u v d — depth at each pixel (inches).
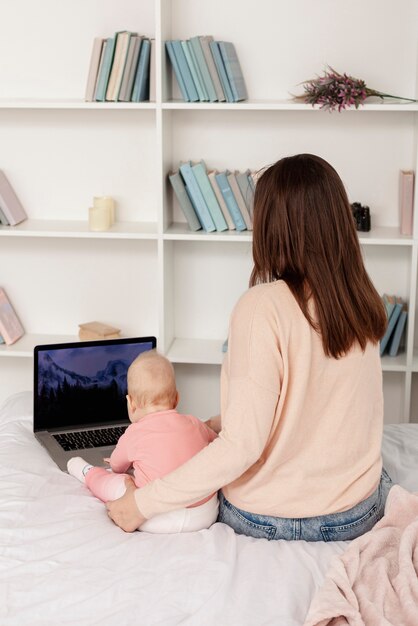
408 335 111.5
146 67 107.9
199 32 112.0
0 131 118.3
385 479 71.9
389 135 113.8
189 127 115.6
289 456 63.7
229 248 120.0
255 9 110.8
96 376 98.4
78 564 60.9
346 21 110.3
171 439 70.6
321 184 61.2
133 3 112.1
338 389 63.3
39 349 96.1
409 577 55.7
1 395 129.7
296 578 59.4
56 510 69.1
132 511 64.6
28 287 124.7
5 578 59.6
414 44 110.0
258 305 60.5
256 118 114.6
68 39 113.9
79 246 122.3
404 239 107.8
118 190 119.3
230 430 59.9
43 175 119.6
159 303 113.1
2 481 73.3
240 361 60.5
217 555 62.0
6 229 112.3
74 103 106.7
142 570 60.1
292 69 112.2
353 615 52.5
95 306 124.5
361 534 66.1
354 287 62.6
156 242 120.9
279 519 65.0
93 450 87.6
